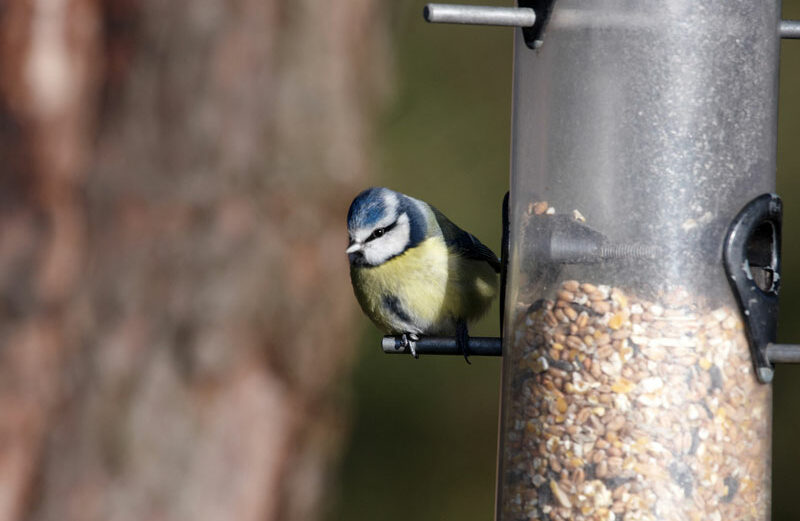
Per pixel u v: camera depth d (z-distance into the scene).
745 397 6.19
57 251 11.93
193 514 11.83
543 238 6.46
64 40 12.05
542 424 6.35
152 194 11.96
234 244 11.99
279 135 12.27
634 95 6.30
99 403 11.77
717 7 6.33
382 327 8.84
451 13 6.29
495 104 14.39
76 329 11.87
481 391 14.28
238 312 11.95
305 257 12.34
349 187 12.73
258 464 12.12
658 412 6.11
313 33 12.47
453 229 8.66
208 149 12.04
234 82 12.13
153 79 12.08
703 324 6.16
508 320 6.73
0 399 11.70
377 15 13.53
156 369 11.83
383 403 14.24
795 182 13.80
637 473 6.11
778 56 6.62
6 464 11.71
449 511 14.09
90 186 12.02
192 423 11.84
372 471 14.20
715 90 6.30
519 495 6.44
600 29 6.38
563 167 6.43
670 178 6.24
